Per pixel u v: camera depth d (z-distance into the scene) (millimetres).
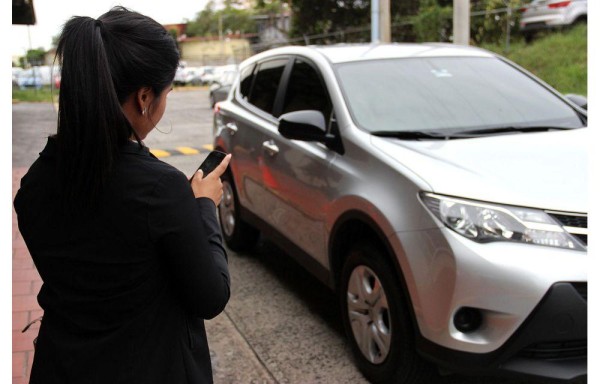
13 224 5781
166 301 1397
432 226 2607
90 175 1274
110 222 1310
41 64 31547
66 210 1319
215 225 1493
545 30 16828
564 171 2828
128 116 1384
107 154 1272
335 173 3318
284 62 4582
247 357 3391
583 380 2447
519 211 2549
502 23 18500
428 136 3342
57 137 1307
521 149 3109
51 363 1371
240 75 5441
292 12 33125
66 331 1376
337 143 3404
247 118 4738
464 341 2510
